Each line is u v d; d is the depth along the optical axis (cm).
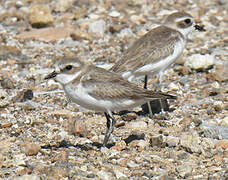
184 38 1427
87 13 2244
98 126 1239
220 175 953
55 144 1118
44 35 1994
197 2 2450
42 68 1703
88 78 1041
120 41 1973
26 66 1720
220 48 1905
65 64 1036
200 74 1653
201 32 2064
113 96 1043
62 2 2283
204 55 1675
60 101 1427
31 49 1875
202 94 1460
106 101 1045
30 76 1609
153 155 1047
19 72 1666
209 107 1355
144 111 1345
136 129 1217
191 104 1384
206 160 1027
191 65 1666
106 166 989
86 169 978
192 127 1218
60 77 1045
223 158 1036
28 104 1371
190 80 1598
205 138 1120
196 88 1526
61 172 946
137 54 1312
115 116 1314
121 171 977
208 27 2136
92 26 2066
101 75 1051
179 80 1599
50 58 1797
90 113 1327
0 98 1438
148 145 1102
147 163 1012
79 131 1168
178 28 1420
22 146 1080
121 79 1062
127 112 1343
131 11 2295
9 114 1316
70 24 2122
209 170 980
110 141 1144
